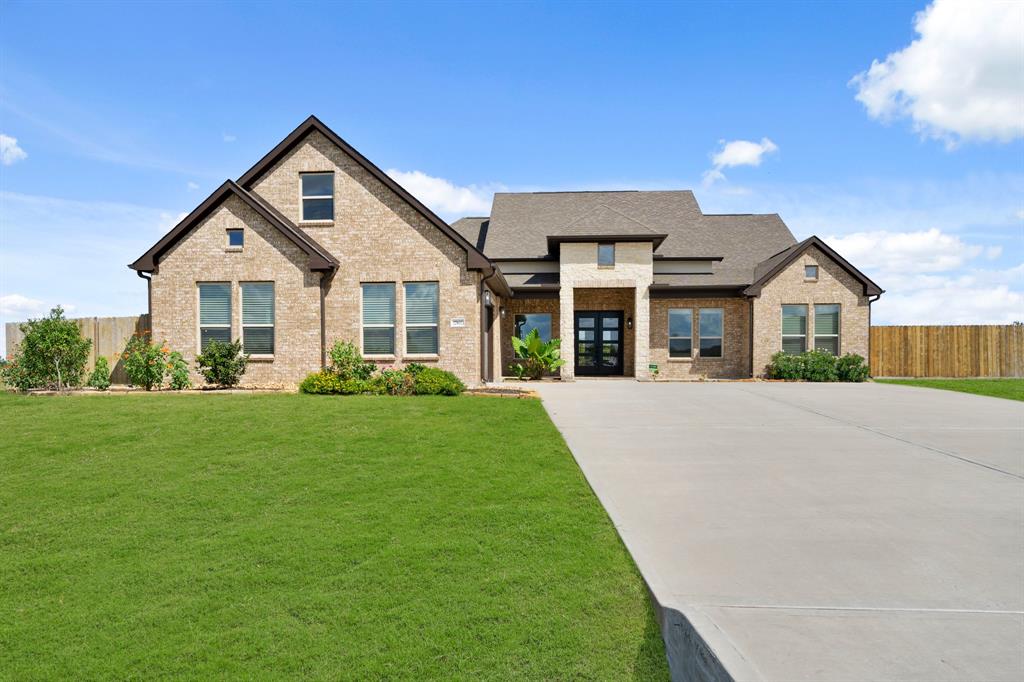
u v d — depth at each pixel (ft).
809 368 66.18
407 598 14.25
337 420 33.53
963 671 10.27
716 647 10.82
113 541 18.13
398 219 53.78
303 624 13.33
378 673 11.57
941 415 38.65
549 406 42.24
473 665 11.73
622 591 14.29
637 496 21.12
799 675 10.03
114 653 12.57
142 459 26.11
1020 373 76.23
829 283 69.10
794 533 17.46
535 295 71.15
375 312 53.93
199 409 36.68
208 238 52.31
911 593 13.51
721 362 72.69
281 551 17.01
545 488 22.06
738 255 78.02
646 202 83.30
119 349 55.26
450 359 53.26
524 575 15.14
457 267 53.36
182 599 14.61
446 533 18.01
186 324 52.31
